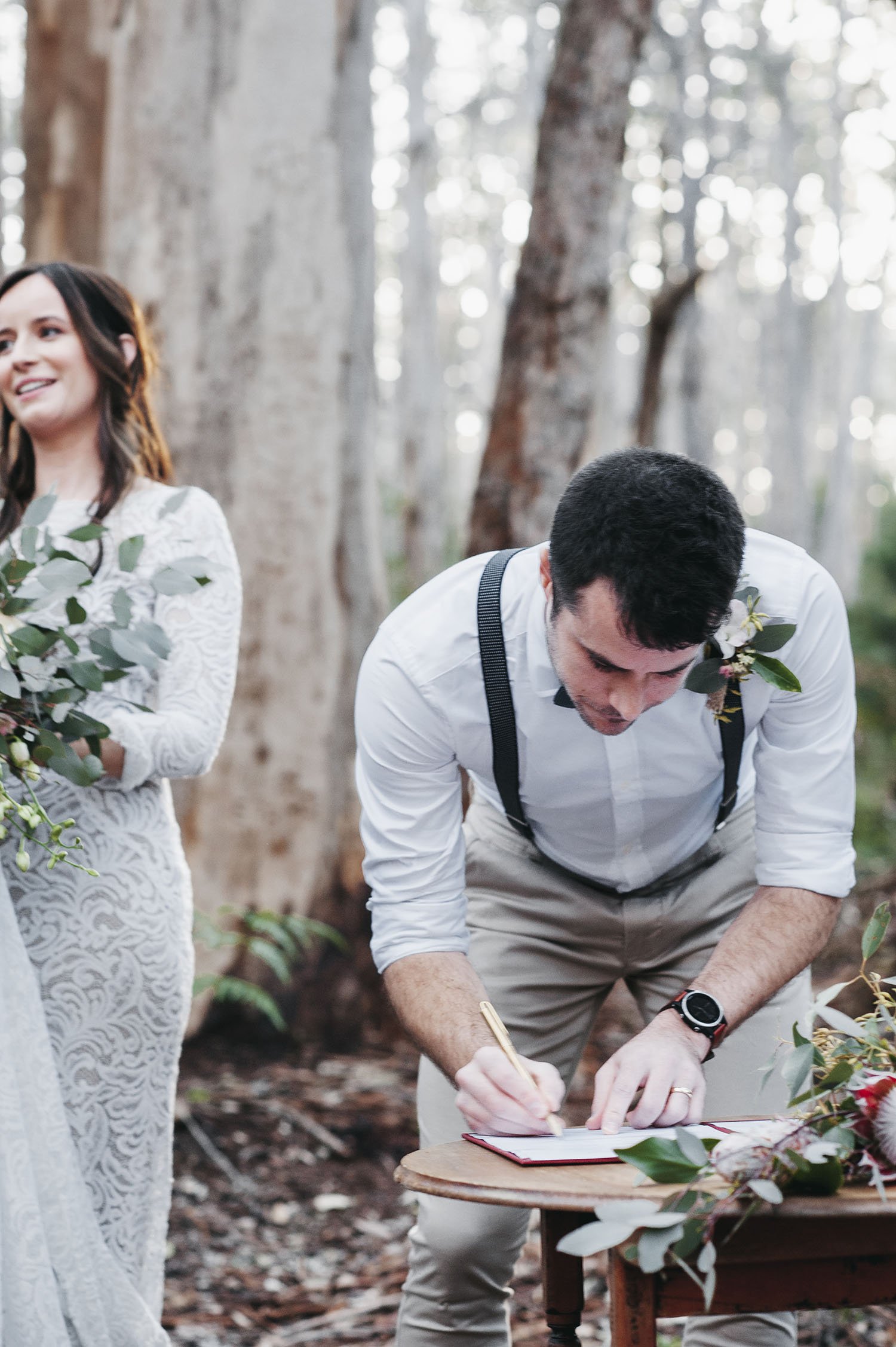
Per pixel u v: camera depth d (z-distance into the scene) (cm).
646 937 230
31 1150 195
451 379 2980
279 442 475
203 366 469
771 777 206
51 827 193
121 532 234
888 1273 139
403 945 199
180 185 466
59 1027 210
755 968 190
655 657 166
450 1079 180
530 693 201
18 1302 186
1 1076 190
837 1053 157
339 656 486
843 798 205
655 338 691
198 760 222
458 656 201
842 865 203
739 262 2730
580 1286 165
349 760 490
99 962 212
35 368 237
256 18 469
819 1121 143
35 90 484
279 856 476
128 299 248
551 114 490
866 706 1130
